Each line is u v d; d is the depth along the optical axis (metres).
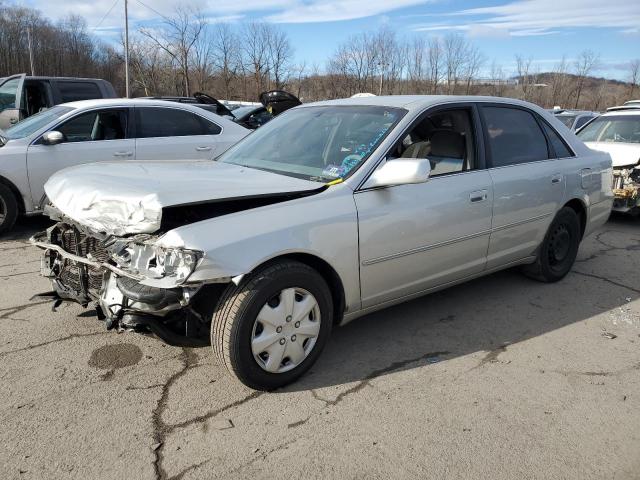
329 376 3.38
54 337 3.75
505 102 4.51
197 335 3.11
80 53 55.84
